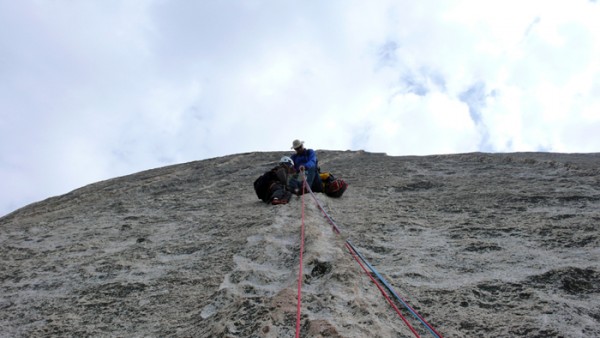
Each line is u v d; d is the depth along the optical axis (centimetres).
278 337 251
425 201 565
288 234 437
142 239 506
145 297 348
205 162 1168
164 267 407
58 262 453
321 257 361
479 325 262
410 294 305
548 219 436
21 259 478
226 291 326
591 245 359
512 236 399
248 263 380
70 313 336
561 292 292
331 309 276
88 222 620
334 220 490
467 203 530
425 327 264
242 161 1151
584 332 245
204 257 417
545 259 342
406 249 391
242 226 496
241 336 258
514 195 538
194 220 569
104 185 995
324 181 638
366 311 275
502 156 846
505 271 329
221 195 727
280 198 575
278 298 292
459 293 302
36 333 311
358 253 380
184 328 291
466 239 404
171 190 816
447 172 777
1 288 399
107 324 314
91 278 399
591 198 491
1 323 332
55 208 771
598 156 812
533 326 255
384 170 852
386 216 498
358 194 643
